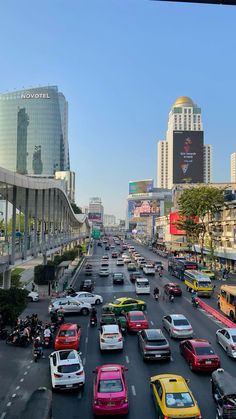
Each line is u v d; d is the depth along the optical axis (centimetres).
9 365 2295
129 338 2886
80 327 2959
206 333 2944
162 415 1433
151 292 5009
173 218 10856
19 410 1515
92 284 5128
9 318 2966
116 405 1581
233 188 10638
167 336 2881
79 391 1894
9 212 10894
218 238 7519
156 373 2105
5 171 3125
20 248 3772
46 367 2259
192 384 1938
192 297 4184
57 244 6588
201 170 16950
